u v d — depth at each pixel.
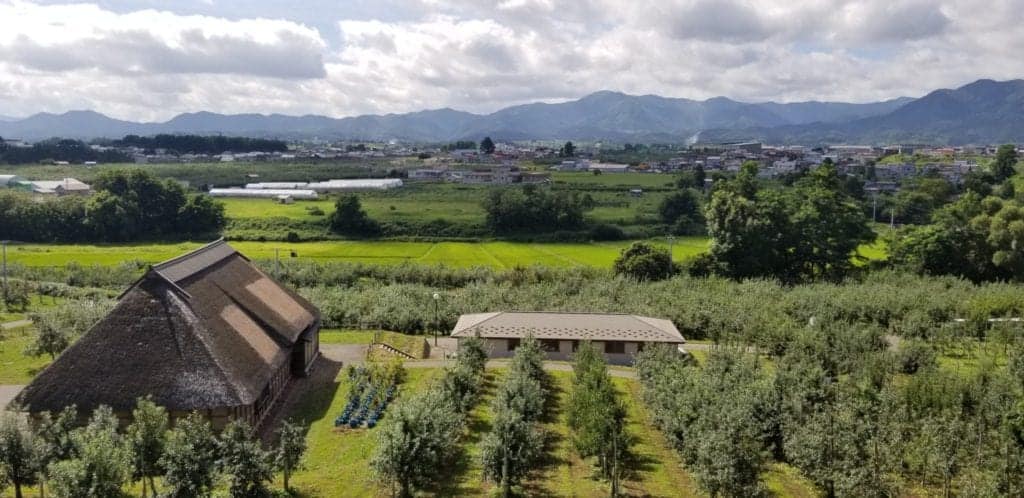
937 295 89.31
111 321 46.72
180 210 147.62
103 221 142.00
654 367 56.12
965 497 37.09
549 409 54.97
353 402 53.81
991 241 108.19
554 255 125.50
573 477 42.53
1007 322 73.19
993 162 195.00
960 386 50.25
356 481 41.06
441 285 104.44
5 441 35.69
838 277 111.25
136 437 35.94
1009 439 41.28
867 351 62.75
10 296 85.81
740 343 71.50
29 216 141.38
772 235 109.56
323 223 148.25
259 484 34.91
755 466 35.03
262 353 51.78
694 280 100.88
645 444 48.03
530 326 70.69
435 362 68.06
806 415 44.28
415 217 152.88
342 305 83.44
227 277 59.28
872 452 39.19
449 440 40.16
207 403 44.31
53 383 44.34
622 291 93.38
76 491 31.59
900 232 121.75
